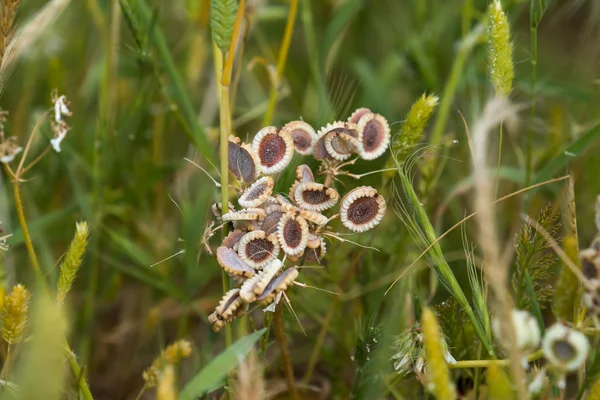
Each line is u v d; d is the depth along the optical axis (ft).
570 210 1.11
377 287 1.26
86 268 1.38
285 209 1.09
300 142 1.13
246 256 1.09
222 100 1.11
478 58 1.36
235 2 1.10
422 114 1.17
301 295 1.26
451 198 1.32
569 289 1.06
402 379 1.17
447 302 1.17
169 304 1.38
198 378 1.07
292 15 1.24
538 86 1.38
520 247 1.15
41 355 1.00
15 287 1.08
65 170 1.34
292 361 1.34
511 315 1.02
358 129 1.13
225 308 1.09
